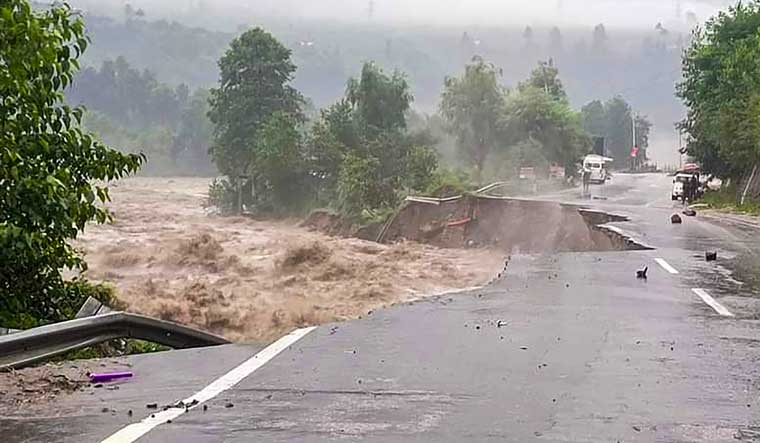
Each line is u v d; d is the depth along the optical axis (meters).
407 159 59.34
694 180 57.34
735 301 13.24
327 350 9.56
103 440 6.19
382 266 30.56
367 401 7.34
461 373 8.41
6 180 11.52
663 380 8.11
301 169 63.84
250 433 6.39
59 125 12.37
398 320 11.55
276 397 7.46
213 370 8.55
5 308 12.03
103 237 45.12
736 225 32.34
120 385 7.93
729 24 57.47
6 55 11.36
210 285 26.22
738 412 7.02
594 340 10.12
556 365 8.77
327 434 6.38
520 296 13.85
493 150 83.12
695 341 10.05
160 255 34.16
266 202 66.12
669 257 20.02
